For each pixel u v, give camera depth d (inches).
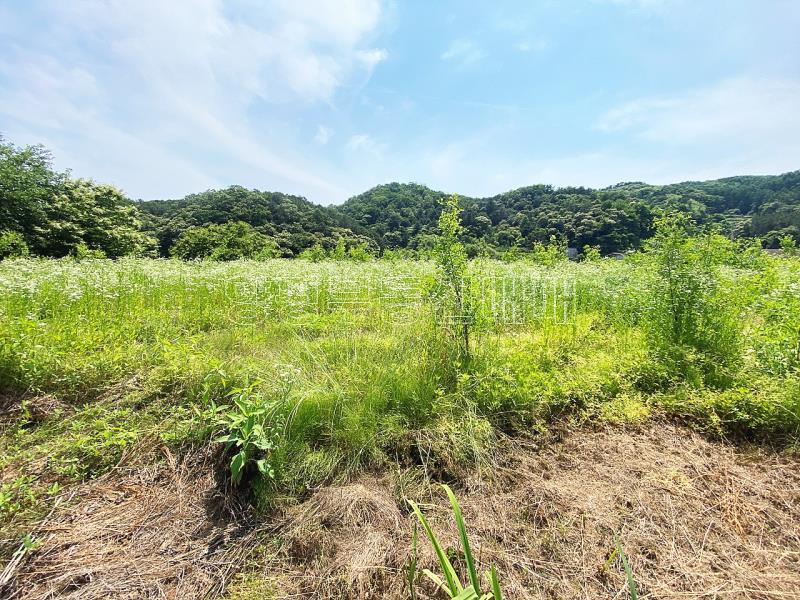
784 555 73.0
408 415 120.4
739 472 97.7
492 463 102.7
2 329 133.2
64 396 121.2
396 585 67.1
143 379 127.3
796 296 154.2
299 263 574.9
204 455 97.9
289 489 90.4
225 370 129.3
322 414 112.9
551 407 130.1
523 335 210.1
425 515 84.9
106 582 66.1
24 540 68.6
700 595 64.4
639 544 75.8
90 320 180.7
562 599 64.9
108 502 84.4
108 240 939.3
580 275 360.8
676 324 162.4
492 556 73.2
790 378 124.0
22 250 554.6
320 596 65.7
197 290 279.9
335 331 187.5
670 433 116.9
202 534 78.1
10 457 91.2
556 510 84.5
